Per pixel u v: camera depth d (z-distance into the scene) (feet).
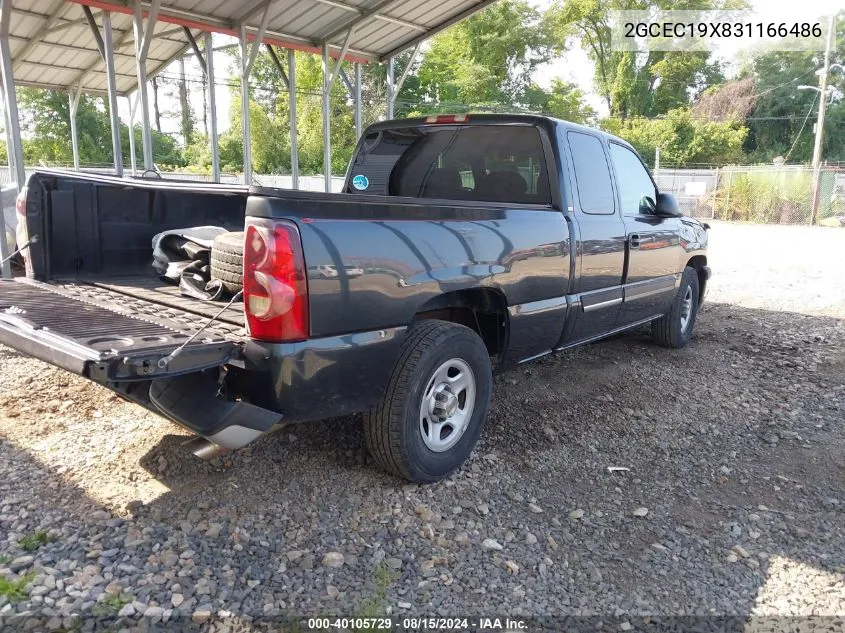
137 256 14.34
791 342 22.22
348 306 9.45
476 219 11.69
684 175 101.81
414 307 10.43
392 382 10.47
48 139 122.31
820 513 11.20
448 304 11.96
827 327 24.38
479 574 9.13
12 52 43.93
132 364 7.57
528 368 18.34
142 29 34.14
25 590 8.07
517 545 9.88
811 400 16.65
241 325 9.75
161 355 7.88
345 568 9.06
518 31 134.21
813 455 13.50
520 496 11.32
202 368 8.38
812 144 154.10
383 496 10.91
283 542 9.51
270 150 133.28
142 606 8.00
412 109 131.03
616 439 13.94
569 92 139.54
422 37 43.21
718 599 8.86
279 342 8.83
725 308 27.89
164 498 10.43
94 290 12.30
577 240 14.21
